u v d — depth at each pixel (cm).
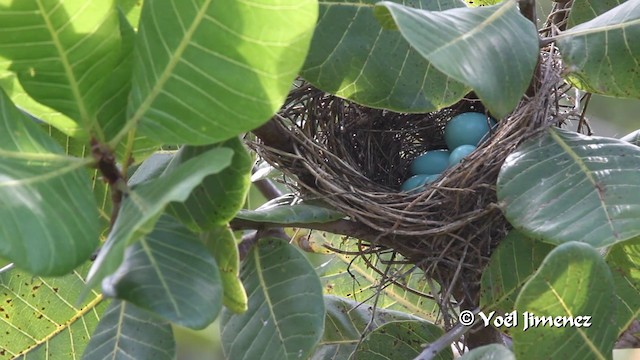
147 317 154
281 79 118
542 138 188
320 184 213
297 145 211
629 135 215
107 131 130
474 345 212
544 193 175
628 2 182
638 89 179
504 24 150
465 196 214
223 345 172
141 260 126
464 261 212
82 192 121
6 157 118
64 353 200
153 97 124
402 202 219
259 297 173
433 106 183
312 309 170
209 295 124
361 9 179
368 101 183
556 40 184
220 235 146
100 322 155
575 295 145
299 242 255
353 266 255
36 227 110
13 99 137
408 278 247
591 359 150
